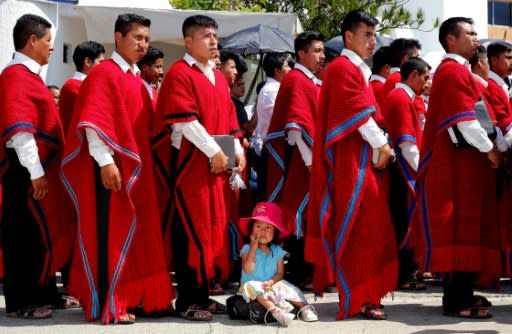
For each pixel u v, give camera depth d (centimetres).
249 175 1210
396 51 1178
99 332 795
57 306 952
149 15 1666
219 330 809
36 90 870
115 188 828
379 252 869
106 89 835
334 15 2286
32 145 852
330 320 873
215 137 859
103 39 1697
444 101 874
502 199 963
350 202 863
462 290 894
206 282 874
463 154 883
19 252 876
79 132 826
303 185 1053
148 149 868
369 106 859
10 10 1598
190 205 859
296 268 1096
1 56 1595
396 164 1099
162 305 852
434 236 884
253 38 1505
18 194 877
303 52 1061
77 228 854
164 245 901
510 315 914
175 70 869
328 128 871
